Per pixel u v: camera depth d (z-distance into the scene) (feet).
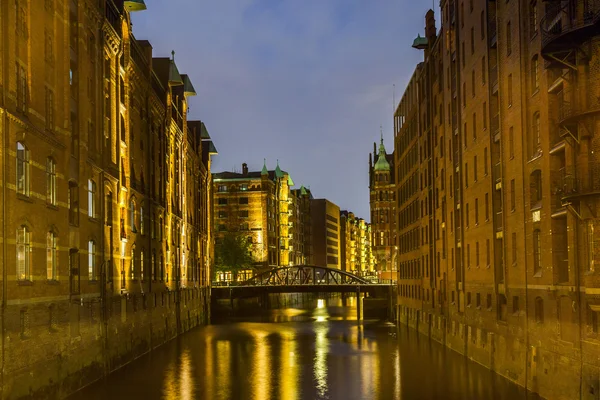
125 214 147.02
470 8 143.95
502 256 120.78
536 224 101.04
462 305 152.05
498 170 123.13
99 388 111.34
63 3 107.65
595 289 78.95
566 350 88.33
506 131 116.67
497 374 122.01
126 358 142.00
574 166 84.79
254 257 454.81
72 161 111.65
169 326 196.95
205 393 109.50
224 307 321.52
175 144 219.61
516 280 111.34
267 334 217.36
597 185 79.30
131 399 102.94
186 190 237.66
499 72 119.96
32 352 88.33
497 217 123.34
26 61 91.81
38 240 92.84
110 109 138.41
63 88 106.22
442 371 129.59
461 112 152.05
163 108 195.93
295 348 175.11
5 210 81.35
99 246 125.59
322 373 131.44
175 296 209.46
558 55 85.40
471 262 142.82
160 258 189.16
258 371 134.10
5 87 82.94
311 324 263.70
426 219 202.69
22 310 86.12
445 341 171.22
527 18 105.29
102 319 123.24
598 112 78.95
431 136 191.52
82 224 114.62
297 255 584.40
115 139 140.97
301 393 109.91
